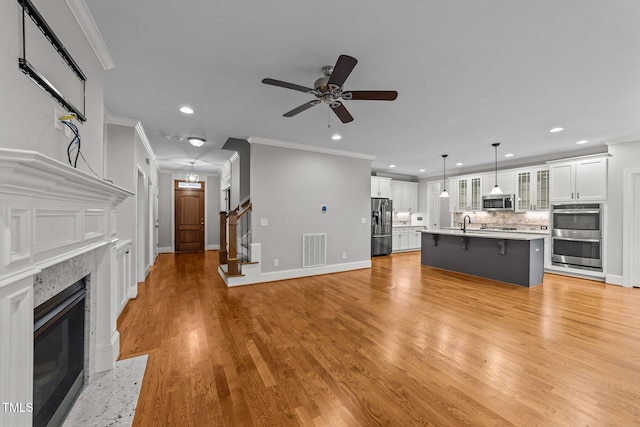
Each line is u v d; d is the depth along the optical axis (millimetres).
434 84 2654
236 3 1635
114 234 2154
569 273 5234
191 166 7461
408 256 7785
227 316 3164
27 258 973
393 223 8734
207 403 1712
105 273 2043
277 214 4863
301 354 2316
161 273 5359
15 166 817
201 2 1627
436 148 5289
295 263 5047
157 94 2908
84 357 1883
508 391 1834
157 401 1721
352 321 3023
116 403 1695
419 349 2402
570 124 3818
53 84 1362
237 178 5617
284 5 1650
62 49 1398
